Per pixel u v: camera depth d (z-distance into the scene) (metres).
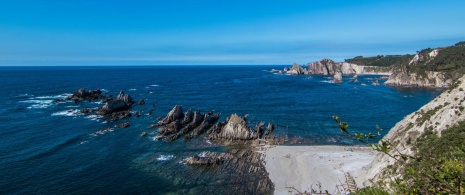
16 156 51.88
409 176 7.30
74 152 54.56
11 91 138.38
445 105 37.72
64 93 134.62
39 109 94.31
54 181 42.72
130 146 58.50
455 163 6.34
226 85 181.00
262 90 152.12
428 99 116.75
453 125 31.88
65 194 39.19
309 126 74.81
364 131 70.12
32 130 68.69
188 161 49.00
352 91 145.62
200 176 44.34
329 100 116.31
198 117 75.00
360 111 93.56
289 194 38.59
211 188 40.69
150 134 67.00
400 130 43.38
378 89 153.88
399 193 7.45
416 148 32.34
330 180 41.34
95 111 90.56
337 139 63.69
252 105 105.75
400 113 90.19
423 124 37.53
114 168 47.44
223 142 61.28
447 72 163.62
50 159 50.91
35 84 175.75
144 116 86.62
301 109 97.50
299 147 57.28
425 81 167.38
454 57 181.88
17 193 39.09
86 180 43.19
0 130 68.12
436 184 6.53
